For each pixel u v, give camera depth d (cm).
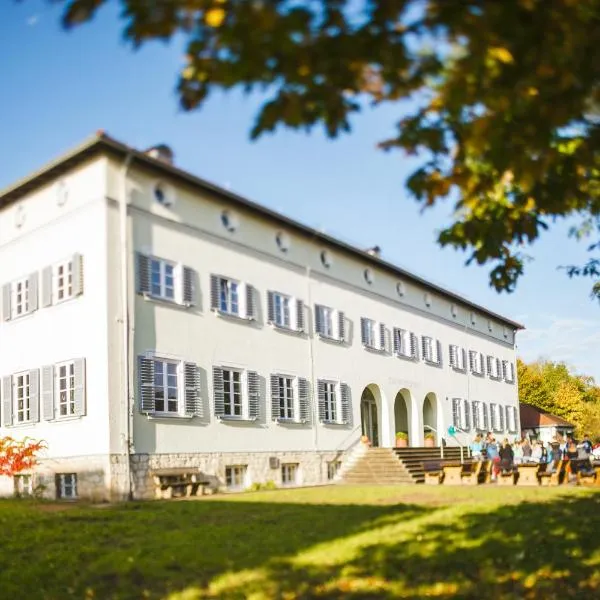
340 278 3203
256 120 451
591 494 1742
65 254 2212
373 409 3628
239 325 2541
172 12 390
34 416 2238
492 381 4850
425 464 2881
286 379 2762
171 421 2200
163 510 1582
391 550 984
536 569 899
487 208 752
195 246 2395
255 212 2675
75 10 379
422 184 592
